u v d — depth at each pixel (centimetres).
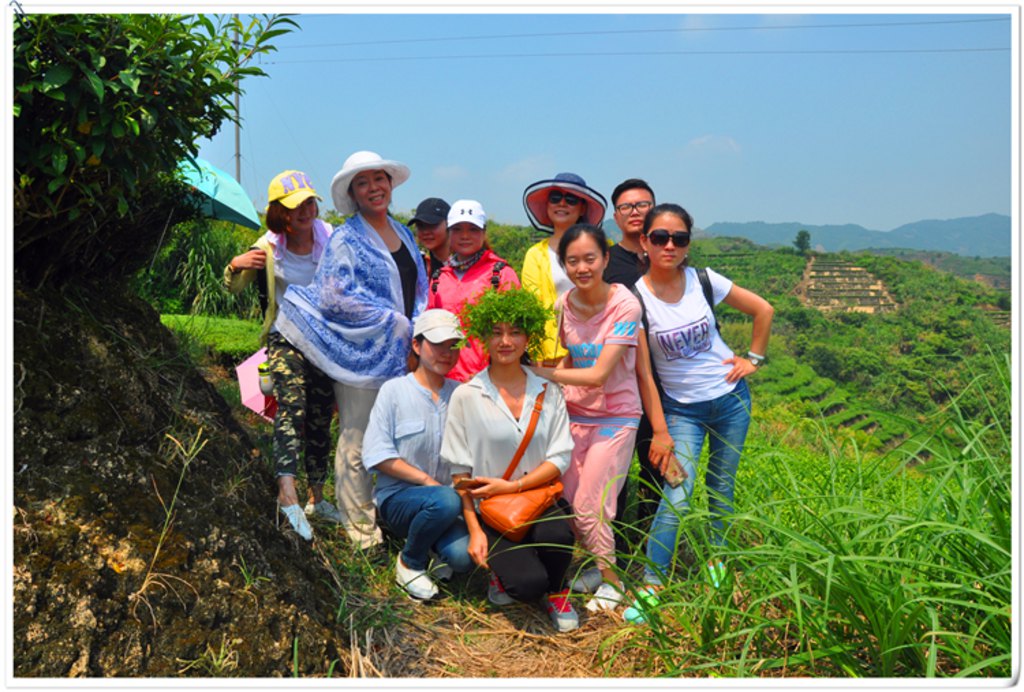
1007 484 303
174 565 302
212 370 721
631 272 430
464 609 380
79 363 350
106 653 271
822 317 12512
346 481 423
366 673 318
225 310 1030
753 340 393
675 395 394
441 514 369
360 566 395
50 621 268
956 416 321
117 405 348
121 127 314
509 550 363
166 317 782
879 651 287
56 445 314
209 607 298
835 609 292
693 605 309
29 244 356
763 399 4631
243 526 344
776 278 16275
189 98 349
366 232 417
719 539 379
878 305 14438
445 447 375
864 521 317
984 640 284
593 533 381
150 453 341
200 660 283
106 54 320
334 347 407
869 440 365
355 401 418
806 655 287
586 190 432
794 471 394
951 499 322
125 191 369
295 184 426
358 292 408
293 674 297
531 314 358
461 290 438
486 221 442
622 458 382
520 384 375
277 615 309
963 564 307
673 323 385
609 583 383
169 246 501
